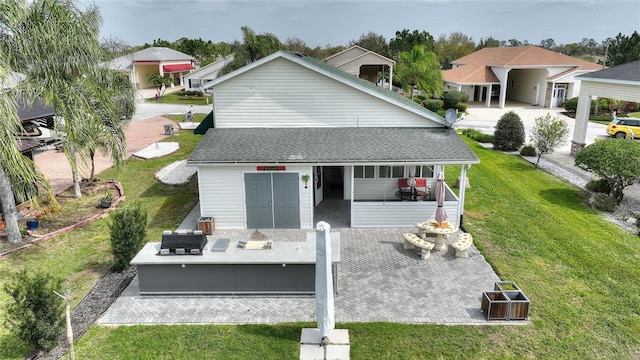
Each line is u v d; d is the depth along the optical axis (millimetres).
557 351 9234
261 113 17203
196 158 14977
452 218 15734
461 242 13828
